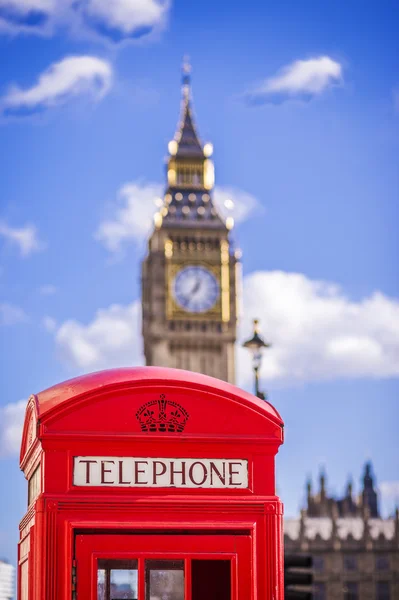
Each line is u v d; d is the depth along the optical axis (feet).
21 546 18.31
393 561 430.20
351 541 430.20
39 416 16.12
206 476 16.37
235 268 408.46
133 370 17.13
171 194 424.05
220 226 411.54
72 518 15.92
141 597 15.90
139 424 16.35
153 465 16.28
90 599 15.72
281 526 16.44
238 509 16.31
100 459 16.17
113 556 15.90
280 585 16.24
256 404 16.74
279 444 16.60
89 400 16.28
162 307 403.95
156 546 16.06
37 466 16.93
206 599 16.19
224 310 403.75
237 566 16.16
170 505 16.14
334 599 426.51
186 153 431.84
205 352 403.34
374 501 485.15
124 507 16.03
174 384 16.52
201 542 16.14
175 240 409.08
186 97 445.78
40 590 15.66
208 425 16.53
